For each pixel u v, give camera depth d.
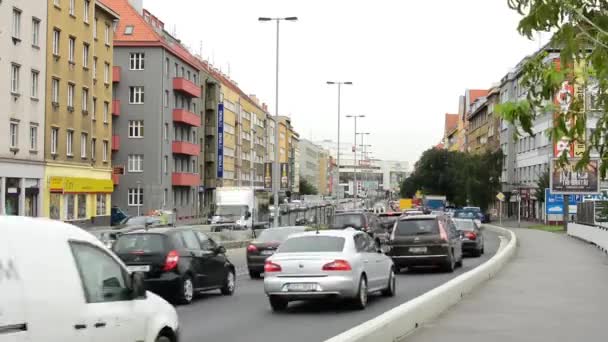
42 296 5.44
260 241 24.28
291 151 167.12
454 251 25.48
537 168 79.50
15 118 47.22
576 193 48.56
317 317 14.06
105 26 62.84
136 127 73.94
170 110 77.12
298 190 176.12
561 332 11.09
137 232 16.66
